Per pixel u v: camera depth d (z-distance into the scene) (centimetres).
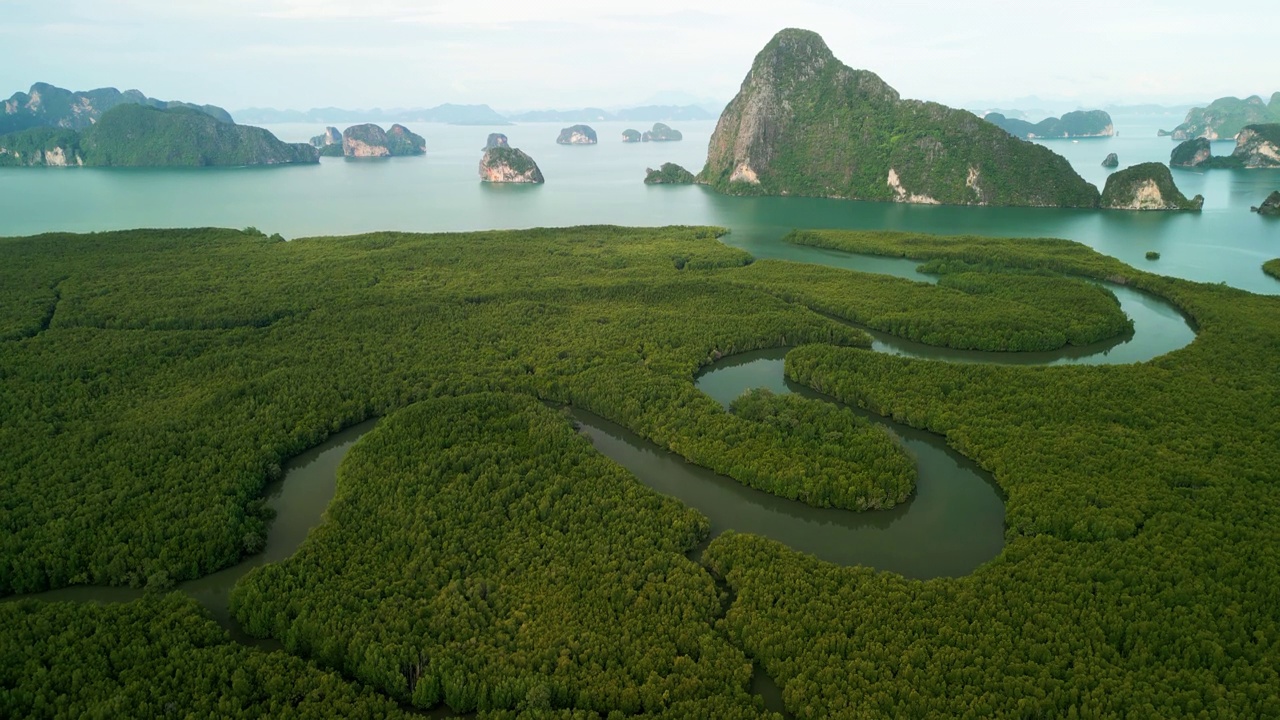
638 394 11475
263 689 6072
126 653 6372
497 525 8238
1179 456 9250
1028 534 8069
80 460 9381
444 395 11712
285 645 6656
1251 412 10325
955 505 9156
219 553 7969
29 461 9412
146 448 9738
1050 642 6375
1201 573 7112
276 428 10419
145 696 5909
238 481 9138
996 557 7612
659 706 5906
